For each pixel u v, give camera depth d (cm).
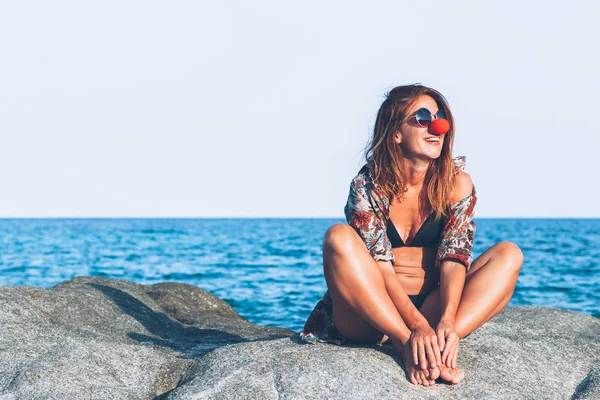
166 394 418
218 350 446
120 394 413
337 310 417
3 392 406
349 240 397
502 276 414
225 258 3284
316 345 429
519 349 450
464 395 385
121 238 5950
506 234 7256
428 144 406
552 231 8425
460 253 418
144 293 705
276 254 3619
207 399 382
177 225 11931
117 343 477
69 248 4284
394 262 437
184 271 2533
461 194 423
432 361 384
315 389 381
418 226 428
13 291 571
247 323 659
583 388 414
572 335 517
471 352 436
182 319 659
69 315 566
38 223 14100
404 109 410
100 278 720
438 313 420
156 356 464
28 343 466
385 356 416
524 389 402
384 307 397
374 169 422
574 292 1912
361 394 378
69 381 415
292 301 1578
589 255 3681
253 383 390
